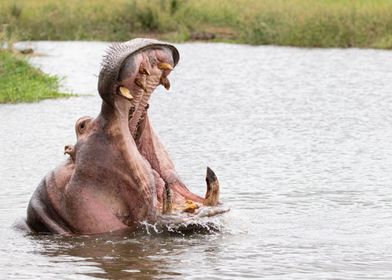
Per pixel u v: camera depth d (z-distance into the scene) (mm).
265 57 46969
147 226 14375
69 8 63469
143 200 14211
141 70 13672
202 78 38438
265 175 19438
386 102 30781
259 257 13391
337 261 13148
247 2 61906
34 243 14336
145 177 14125
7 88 34531
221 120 27422
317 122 26891
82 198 14383
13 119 28453
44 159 21797
